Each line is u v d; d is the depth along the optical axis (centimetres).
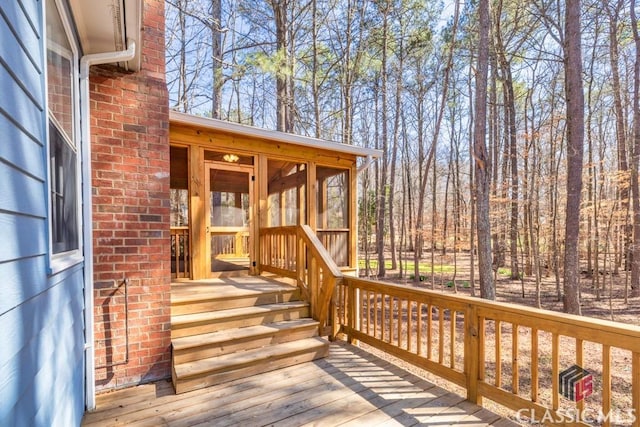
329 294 379
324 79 1127
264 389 287
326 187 593
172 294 373
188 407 257
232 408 256
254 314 366
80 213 252
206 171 478
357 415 249
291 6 1077
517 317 243
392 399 273
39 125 139
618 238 1020
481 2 718
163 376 307
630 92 954
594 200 912
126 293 294
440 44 1180
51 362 155
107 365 285
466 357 276
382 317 364
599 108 1085
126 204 299
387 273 1362
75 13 229
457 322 690
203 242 476
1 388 98
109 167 292
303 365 339
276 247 487
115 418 242
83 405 246
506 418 248
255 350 334
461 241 1148
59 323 171
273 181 542
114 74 297
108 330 286
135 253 301
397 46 1184
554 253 977
